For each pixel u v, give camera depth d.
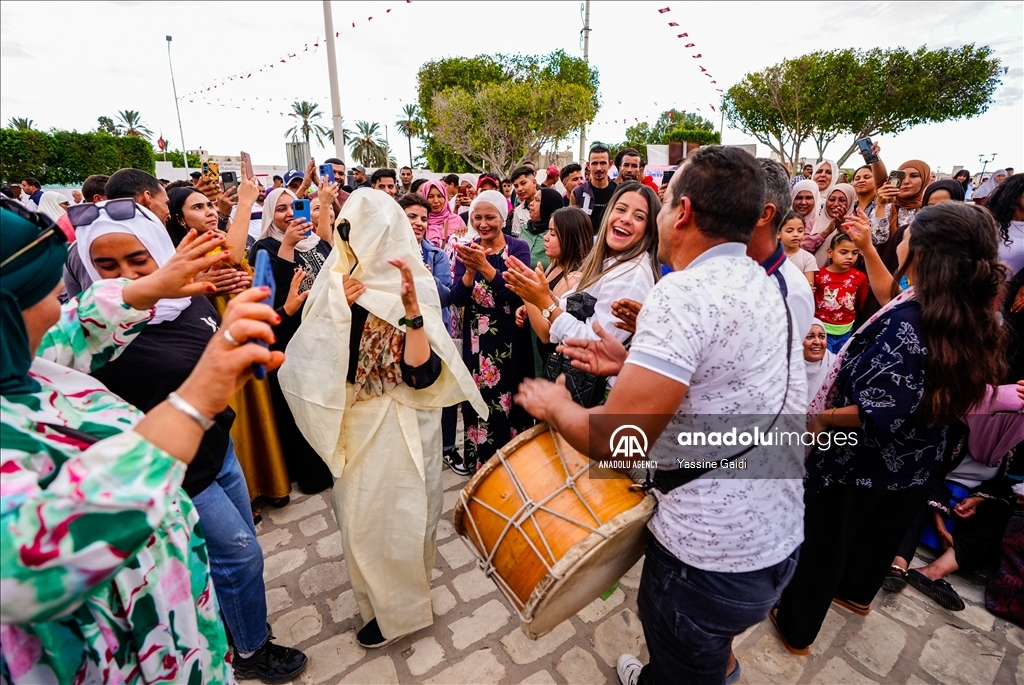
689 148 16.34
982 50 18.39
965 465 2.83
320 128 45.19
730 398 1.26
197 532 1.41
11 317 0.95
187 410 0.85
